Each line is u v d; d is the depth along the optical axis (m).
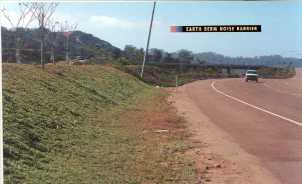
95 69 32.81
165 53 41.06
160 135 13.59
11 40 24.86
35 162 8.87
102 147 11.29
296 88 37.03
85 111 16.72
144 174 8.97
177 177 8.90
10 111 11.73
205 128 15.23
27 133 10.60
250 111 20.34
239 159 10.54
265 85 40.94
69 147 10.80
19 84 15.69
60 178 8.19
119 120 16.19
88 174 8.64
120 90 27.83
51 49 29.20
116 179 8.47
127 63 42.81
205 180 8.77
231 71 48.50
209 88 37.03
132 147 11.58
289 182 8.66
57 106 15.27
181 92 32.66
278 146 12.05
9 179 7.51
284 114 19.12
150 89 34.84
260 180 8.80
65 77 22.61
